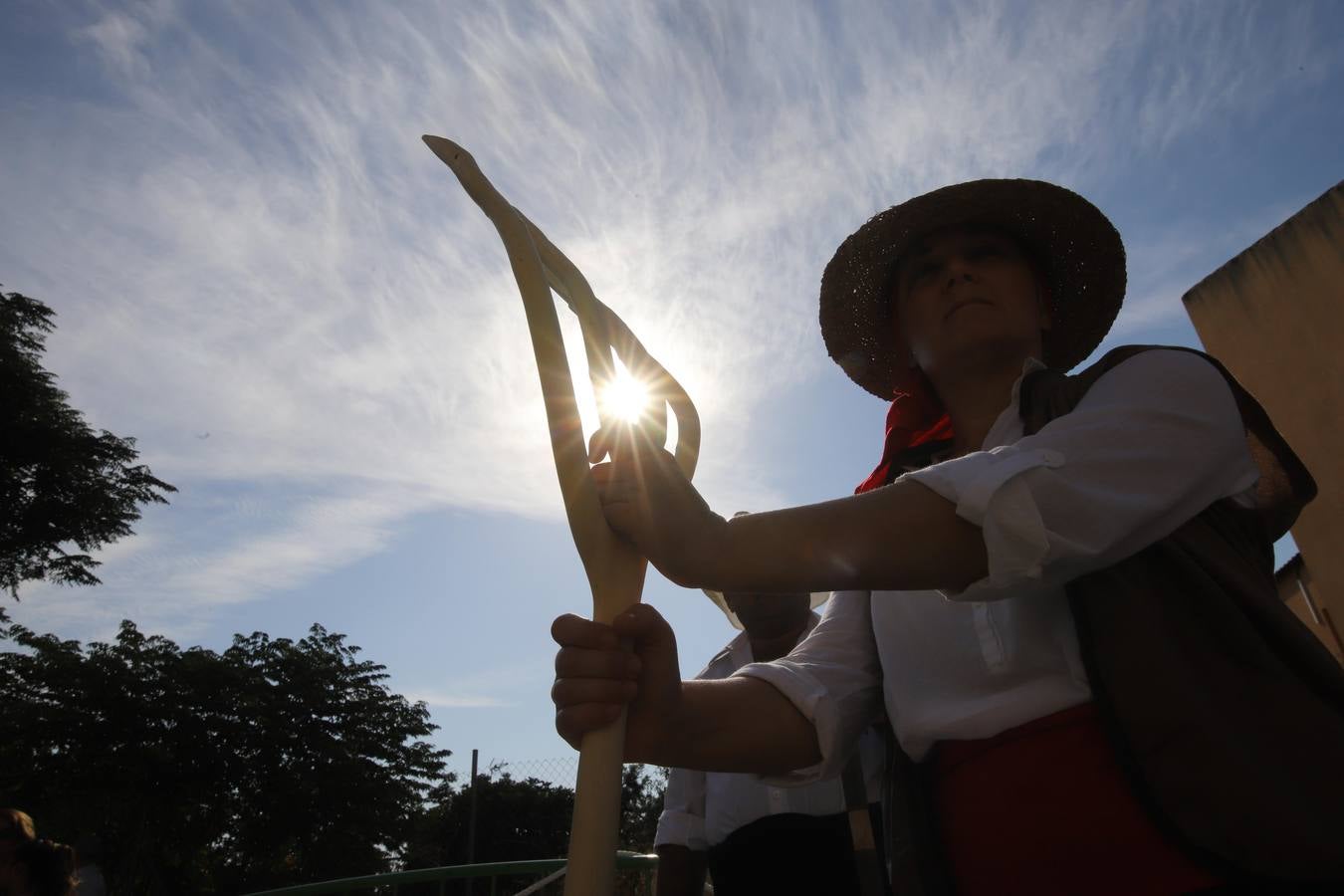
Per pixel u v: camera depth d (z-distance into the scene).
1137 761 0.70
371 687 25.92
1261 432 0.87
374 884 3.58
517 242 0.83
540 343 0.81
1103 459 0.73
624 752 0.86
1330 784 0.64
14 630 22.09
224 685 22.97
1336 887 0.61
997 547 0.69
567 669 0.83
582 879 0.73
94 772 20.06
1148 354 0.84
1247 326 4.43
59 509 19.14
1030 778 0.80
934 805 0.94
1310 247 4.15
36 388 19.22
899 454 1.33
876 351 1.48
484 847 28.05
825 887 1.91
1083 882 0.74
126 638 23.17
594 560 0.83
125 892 19.23
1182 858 0.69
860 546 0.71
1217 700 0.69
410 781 25.09
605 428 0.85
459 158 0.87
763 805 2.04
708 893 2.78
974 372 1.14
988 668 0.86
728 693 1.04
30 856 3.71
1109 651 0.74
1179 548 0.76
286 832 21.89
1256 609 0.73
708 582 0.74
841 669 1.13
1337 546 3.90
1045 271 1.36
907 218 1.25
